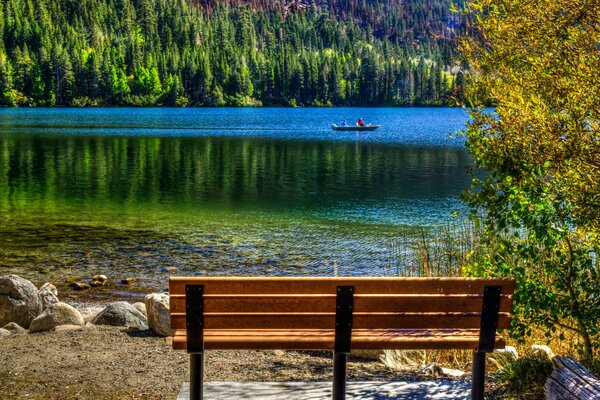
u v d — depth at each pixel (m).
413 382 5.42
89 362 6.55
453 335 4.48
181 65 181.75
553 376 4.57
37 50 178.00
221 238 19.14
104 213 23.47
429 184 33.34
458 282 4.39
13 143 57.22
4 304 9.33
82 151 50.47
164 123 96.31
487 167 5.75
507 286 4.41
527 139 5.25
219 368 6.39
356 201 27.27
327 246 18.09
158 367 6.41
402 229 20.70
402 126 95.94
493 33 5.64
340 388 4.44
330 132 80.19
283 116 127.75
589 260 5.67
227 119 112.75
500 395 5.08
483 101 5.87
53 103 164.25
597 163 5.09
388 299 4.36
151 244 18.16
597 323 5.82
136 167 40.25
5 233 19.39
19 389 5.72
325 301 4.36
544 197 5.60
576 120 5.15
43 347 7.15
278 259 16.50
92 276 14.65
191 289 4.26
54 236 19.06
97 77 168.38
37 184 31.25
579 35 5.17
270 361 6.75
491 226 5.87
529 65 5.58
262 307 4.33
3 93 159.75
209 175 36.75
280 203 26.58
